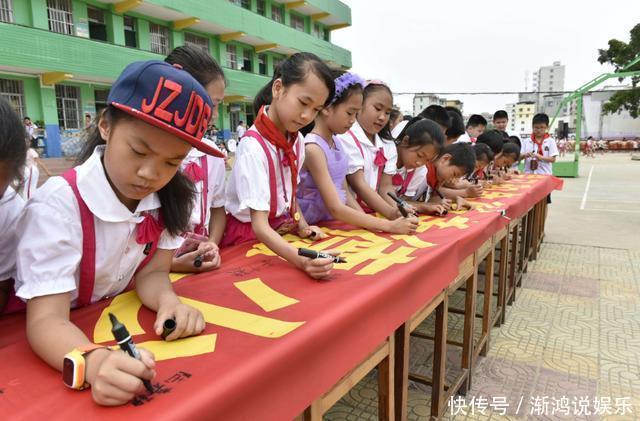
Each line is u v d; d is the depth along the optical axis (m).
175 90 0.84
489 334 2.79
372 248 1.71
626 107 25.34
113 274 1.11
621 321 3.24
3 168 0.84
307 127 2.01
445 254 1.70
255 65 19.86
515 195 3.48
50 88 12.42
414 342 2.96
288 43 20.02
